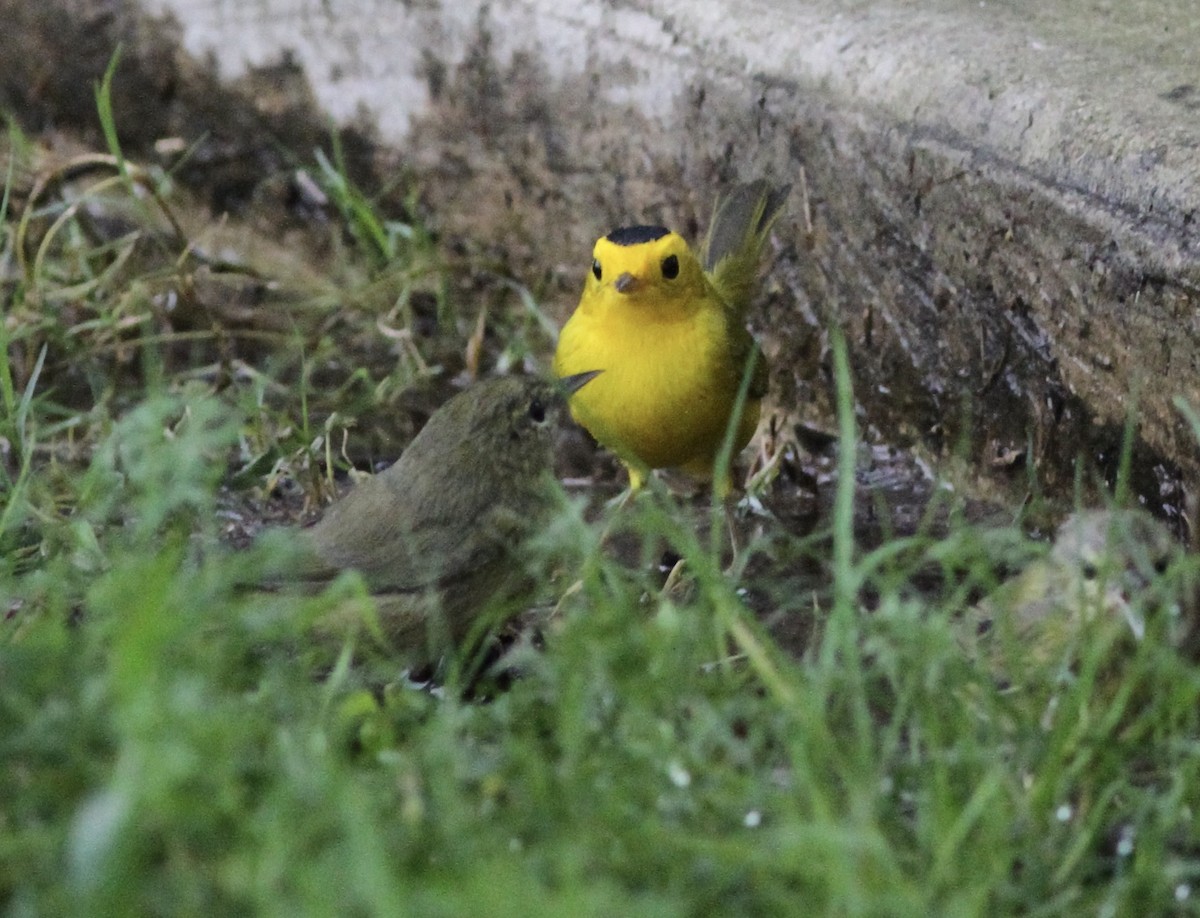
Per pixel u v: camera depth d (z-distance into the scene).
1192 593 8.33
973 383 11.73
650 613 9.99
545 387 9.72
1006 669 8.46
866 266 12.30
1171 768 7.50
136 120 16.55
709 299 11.30
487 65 14.41
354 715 7.70
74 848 5.83
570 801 6.89
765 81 12.73
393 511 9.25
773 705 7.62
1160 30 11.98
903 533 11.54
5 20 17.09
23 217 13.96
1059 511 11.20
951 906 6.41
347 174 15.59
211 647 7.42
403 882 6.30
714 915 6.57
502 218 14.73
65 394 13.38
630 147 13.76
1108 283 10.51
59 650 7.16
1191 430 10.07
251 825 6.20
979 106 11.38
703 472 11.91
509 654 8.98
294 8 15.32
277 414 12.62
